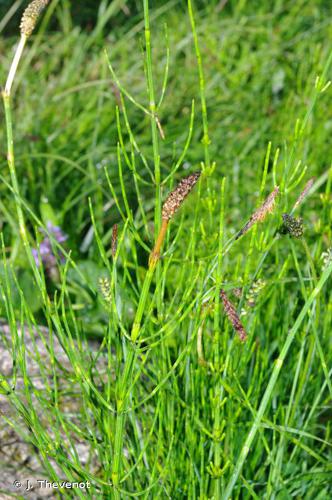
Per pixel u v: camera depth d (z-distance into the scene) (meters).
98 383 0.69
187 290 0.53
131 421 0.60
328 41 1.34
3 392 0.52
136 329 0.49
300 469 0.65
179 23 1.45
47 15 1.35
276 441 0.64
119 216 1.00
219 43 1.37
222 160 1.08
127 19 1.53
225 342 0.58
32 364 0.71
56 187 1.04
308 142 0.99
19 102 1.24
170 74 1.28
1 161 1.07
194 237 0.56
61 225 0.95
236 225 0.95
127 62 1.31
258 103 1.21
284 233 0.54
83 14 1.55
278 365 0.50
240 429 0.62
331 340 0.68
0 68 1.33
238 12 1.44
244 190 1.01
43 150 1.09
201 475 0.57
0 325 0.76
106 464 0.58
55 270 0.86
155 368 0.61
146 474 0.60
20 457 0.64
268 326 0.70
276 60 1.29
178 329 0.69
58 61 1.36
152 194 1.03
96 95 1.19
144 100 1.20
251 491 0.56
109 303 0.54
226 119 1.17
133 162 0.54
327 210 0.70
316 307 0.60
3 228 0.98
